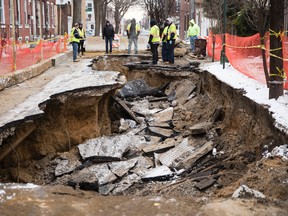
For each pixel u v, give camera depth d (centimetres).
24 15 2838
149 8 2931
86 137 1137
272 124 750
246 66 1251
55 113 1067
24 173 900
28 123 852
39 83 1253
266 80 988
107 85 1185
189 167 901
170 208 479
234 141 945
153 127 1199
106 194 828
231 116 1042
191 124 1230
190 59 1973
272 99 855
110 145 1052
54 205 482
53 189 537
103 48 2495
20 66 1441
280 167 609
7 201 486
